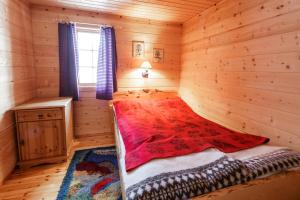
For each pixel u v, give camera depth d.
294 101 1.58
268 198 1.19
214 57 2.66
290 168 1.28
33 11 2.77
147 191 0.98
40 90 2.95
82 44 3.16
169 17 3.25
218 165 1.18
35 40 2.83
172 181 1.04
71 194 1.74
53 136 2.33
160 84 3.63
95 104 3.28
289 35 1.59
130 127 2.03
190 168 1.16
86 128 3.29
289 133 1.63
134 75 3.43
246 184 1.13
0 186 1.87
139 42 3.39
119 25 3.23
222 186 1.09
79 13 2.99
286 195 1.26
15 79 2.23
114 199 1.67
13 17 2.21
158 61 3.56
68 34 2.91
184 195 1.01
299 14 1.51
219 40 2.54
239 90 2.21
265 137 1.78
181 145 1.47
